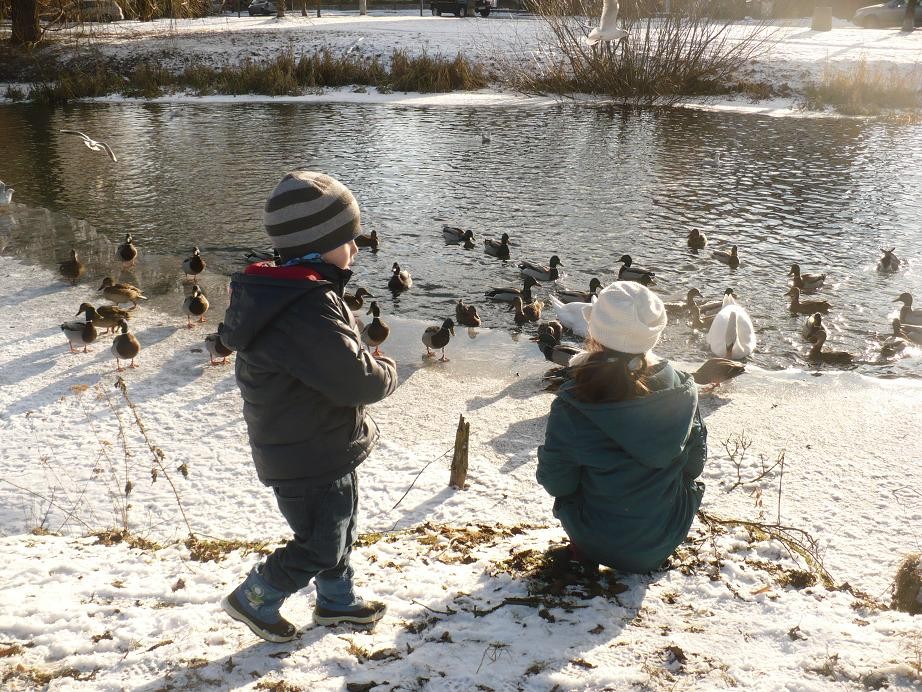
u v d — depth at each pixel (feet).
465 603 13.08
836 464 25.21
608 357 12.82
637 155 83.87
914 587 15.42
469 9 188.34
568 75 128.26
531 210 63.52
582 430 12.84
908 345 38.73
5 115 111.55
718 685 10.29
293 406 10.48
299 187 10.34
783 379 33.17
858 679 10.23
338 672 11.01
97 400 30.25
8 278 45.83
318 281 10.19
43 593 13.85
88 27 160.66
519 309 42.29
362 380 10.21
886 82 115.65
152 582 14.49
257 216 61.77
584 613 12.53
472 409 30.30
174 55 142.61
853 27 177.78
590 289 47.16
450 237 55.83
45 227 58.59
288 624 11.80
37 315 39.58
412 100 121.80
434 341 35.32
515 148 87.45
